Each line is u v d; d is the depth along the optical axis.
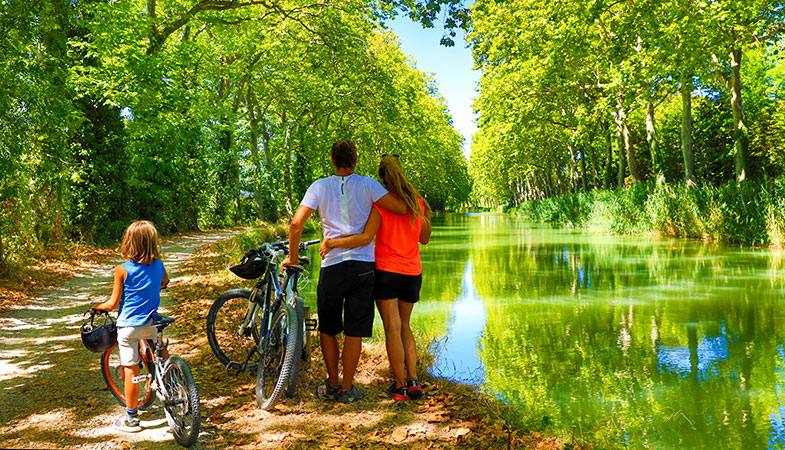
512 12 24.58
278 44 27.62
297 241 4.36
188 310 8.15
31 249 12.79
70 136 13.93
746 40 20.50
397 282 4.61
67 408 4.30
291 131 39.12
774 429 4.43
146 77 18.70
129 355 3.91
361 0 22.14
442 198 84.56
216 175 32.38
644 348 6.95
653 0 17.91
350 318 4.39
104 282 11.01
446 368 6.10
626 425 4.52
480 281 12.70
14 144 10.18
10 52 9.86
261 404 4.33
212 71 26.42
